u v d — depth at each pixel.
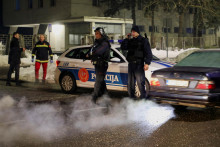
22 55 26.31
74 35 36.78
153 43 38.78
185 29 50.28
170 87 7.02
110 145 5.27
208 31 52.25
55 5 39.25
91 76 10.08
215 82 6.64
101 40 8.45
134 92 8.68
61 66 10.85
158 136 5.73
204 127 6.31
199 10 39.62
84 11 38.59
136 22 44.00
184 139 5.54
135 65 8.44
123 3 40.28
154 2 37.69
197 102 6.66
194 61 7.64
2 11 48.16
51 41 40.59
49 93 10.79
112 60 9.55
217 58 7.53
